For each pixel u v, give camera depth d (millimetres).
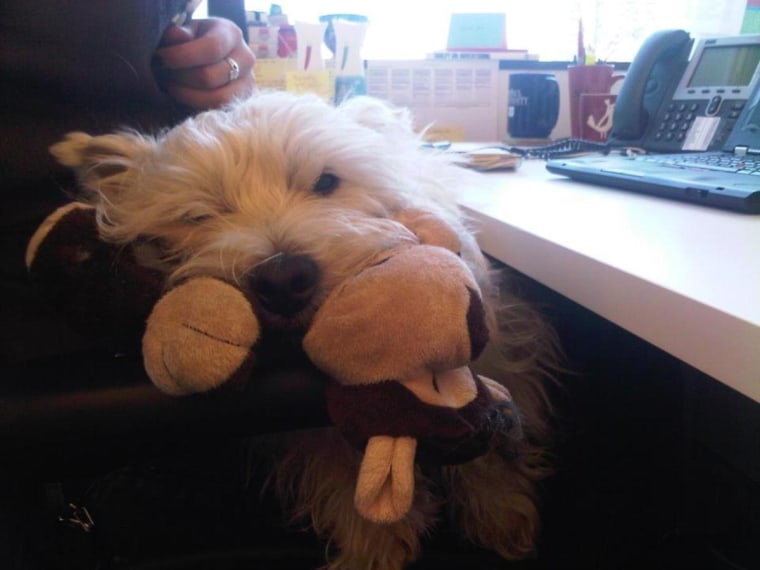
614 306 469
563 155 1173
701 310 382
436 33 1811
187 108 885
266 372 454
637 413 944
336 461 681
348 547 645
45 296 507
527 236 599
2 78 589
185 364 417
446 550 670
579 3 1672
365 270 494
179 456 711
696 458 1101
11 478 443
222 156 690
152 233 679
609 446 897
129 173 718
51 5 588
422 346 431
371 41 1790
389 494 426
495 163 1010
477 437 456
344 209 678
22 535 522
